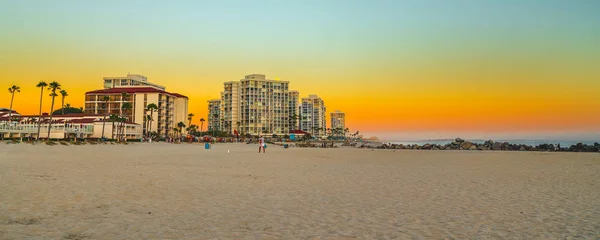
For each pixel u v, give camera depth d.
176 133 150.12
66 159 27.42
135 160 28.19
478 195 12.65
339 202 11.15
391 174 19.88
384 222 8.62
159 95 140.12
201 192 12.70
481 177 18.47
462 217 9.20
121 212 9.21
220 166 23.91
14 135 89.38
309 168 23.42
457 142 93.81
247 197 11.86
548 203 11.16
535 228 8.11
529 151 63.22
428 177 18.39
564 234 7.62
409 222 8.64
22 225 7.69
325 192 13.11
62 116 112.69
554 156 41.88
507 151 63.31
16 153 34.28
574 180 17.20
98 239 6.85
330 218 8.99
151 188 13.33
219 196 11.95
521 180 17.17
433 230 7.91
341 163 28.73
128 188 13.16
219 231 7.62
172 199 11.22
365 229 7.97
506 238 7.33
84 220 8.28
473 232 7.77
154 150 51.38
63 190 12.22
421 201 11.41
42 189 12.27
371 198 11.92
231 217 8.95
